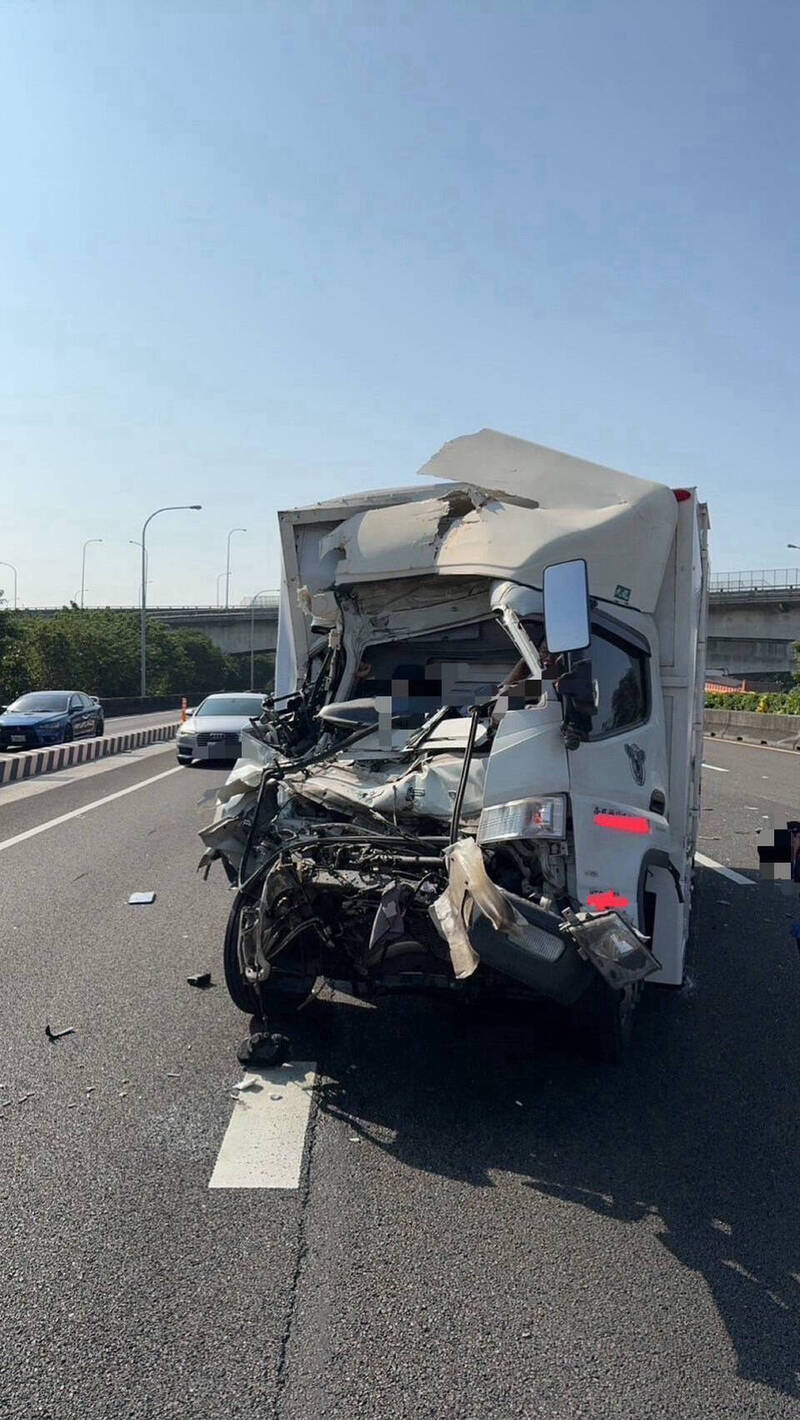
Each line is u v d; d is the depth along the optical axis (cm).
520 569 567
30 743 2930
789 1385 310
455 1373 312
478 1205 415
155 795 1798
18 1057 561
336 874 508
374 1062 565
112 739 2770
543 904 466
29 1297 345
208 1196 416
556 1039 606
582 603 495
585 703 501
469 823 500
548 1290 356
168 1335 326
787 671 6738
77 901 941
